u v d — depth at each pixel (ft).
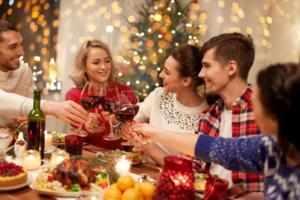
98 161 4.79
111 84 9.01
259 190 4.92
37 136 5.01
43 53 16.49
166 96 6.82
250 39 5.24
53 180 3.92
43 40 16.70
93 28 16.52
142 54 13.58
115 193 3.28
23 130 6.05
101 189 3.81
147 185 3.40
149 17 13.47
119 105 4.86
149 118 6.97
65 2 16.61
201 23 15.49
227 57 5.10
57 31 16.74
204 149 3.84
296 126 2.39
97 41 8.74
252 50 5.22
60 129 15.40
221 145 3.72
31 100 5.73
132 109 4.85
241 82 5.26
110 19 16.80
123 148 7.88
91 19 16.48
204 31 15.28
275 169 3.15
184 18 13.48
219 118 5.65
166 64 6.15
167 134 4.26
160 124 6.58
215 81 5.22
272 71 2.52
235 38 5.20
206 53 5.29
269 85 2.47
